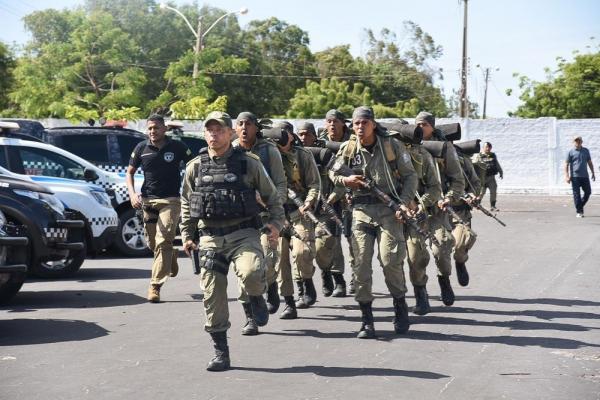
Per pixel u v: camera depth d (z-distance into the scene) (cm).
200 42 4791
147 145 1090
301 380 672
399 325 853
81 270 1371
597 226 2136
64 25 6219
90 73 4725
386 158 830
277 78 6869
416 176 841
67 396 630
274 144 827
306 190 949
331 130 1036
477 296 1085
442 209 977
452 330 872
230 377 682
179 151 1089
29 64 4656
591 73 5969
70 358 750
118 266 1425
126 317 952
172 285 1205
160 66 6291
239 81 6562
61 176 1423
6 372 700
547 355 764
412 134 886
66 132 1614
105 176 1540
